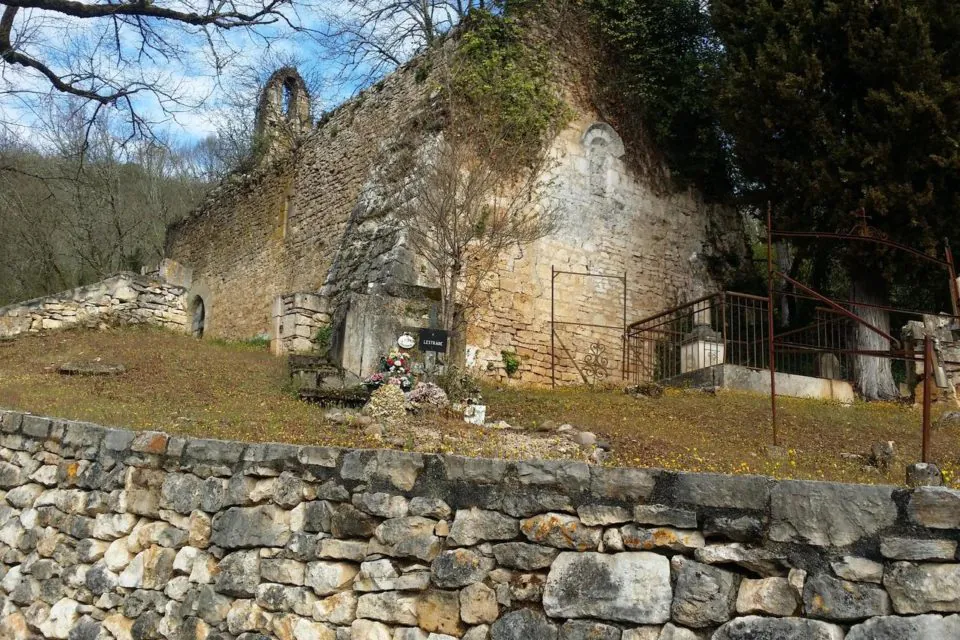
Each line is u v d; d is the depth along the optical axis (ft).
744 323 52.06
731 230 55.06
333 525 15.42
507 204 43.98
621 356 47.21
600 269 47.67
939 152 38.99
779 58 42.24
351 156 54.95
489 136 43.27
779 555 12.05
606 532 13.14
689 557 12.60
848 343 44.93
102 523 19.12
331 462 15.97
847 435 29.40
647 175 51.19
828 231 43.29
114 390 32.12
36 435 22.44
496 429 27.22
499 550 13.73
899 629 11.17
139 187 97.55
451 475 14.65
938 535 11.43
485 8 49.34
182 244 79.20
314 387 32.09
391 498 14.98
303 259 57.21
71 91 40.40
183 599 16.84
